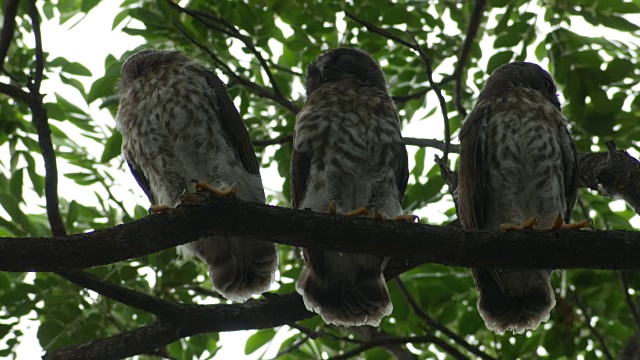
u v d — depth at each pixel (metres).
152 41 13.19
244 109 13.13
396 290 13.06
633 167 10.48
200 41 13.14
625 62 12.62
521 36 12.92
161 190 10.59
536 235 8.06
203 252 10.41
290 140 12.76
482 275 10.02
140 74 11.49
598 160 11.06
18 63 12.97
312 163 10.46
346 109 10.57
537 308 9.85
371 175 10.47
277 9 13.45
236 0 13.33
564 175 10.60
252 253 10.28
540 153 10.35
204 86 10.67
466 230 8.17
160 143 10.52
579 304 12.78
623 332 13.46
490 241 8.07
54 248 7.94
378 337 12.80
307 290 9.92
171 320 10.38
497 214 10.42
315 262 9.97
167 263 12.13
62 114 13.19
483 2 12.59
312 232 8.12
